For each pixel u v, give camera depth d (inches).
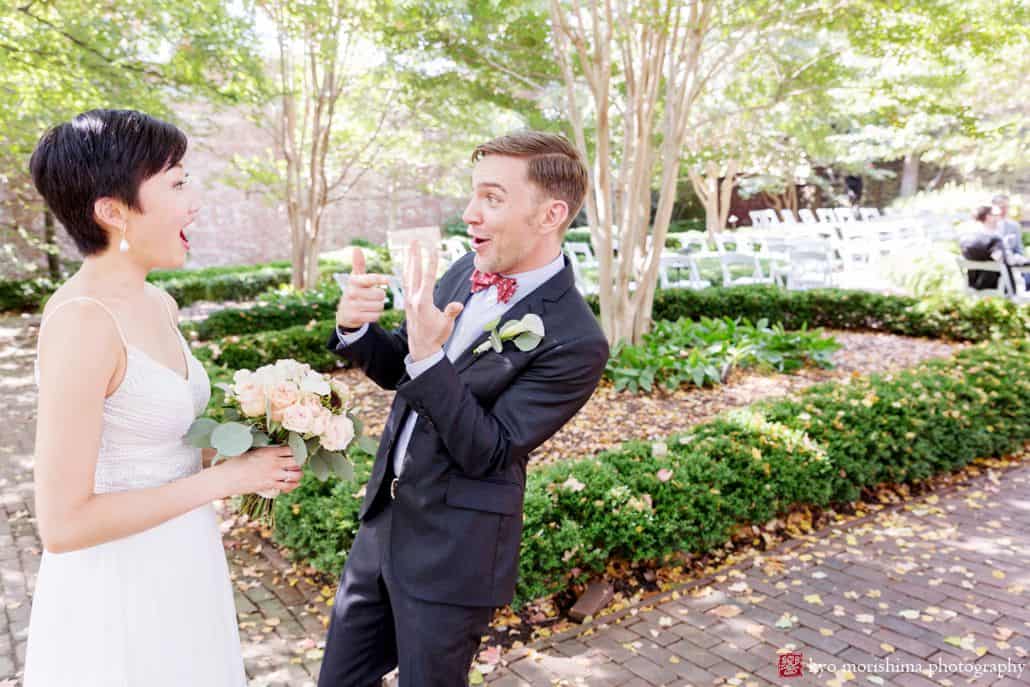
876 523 150.9
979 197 691.4
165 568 55.1
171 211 51.1
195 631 57.2
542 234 61.6
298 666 100.7
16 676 98.2
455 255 435.5
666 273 422.9
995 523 149.1
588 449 188.4
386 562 63.4
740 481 135.0
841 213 741.9
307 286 397.1
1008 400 191.8
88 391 46.3
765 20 225.5
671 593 120.7
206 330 315.6
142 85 229.9
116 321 49.0
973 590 121.3
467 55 245.1
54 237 438.0
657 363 237.5
